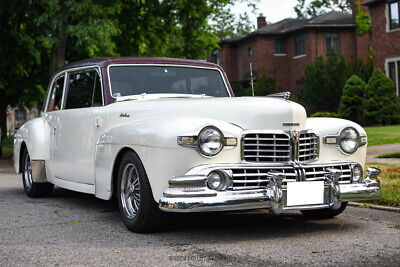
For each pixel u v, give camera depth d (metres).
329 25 31.80
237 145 4.11
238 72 38.34
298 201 4.13
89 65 5.68
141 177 4.29
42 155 6.50
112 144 4.71
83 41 14.38
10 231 4.70
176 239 4.22
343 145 4.61
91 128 5.29
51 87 6.79
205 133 3.99
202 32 17.81
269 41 34.81
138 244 4.07
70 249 3.96
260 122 4.22
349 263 3.39
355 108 24.34
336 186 4.33
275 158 4.21
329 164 4.47
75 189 5.70
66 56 17.67
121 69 5.44
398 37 24.39
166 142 4.01
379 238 4.18
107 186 4.84
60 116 6.12
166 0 16.78
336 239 4.16
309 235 4.33
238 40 37.16
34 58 17.45
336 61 28.12
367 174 4.63
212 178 3.96
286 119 4.25
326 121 4.71
